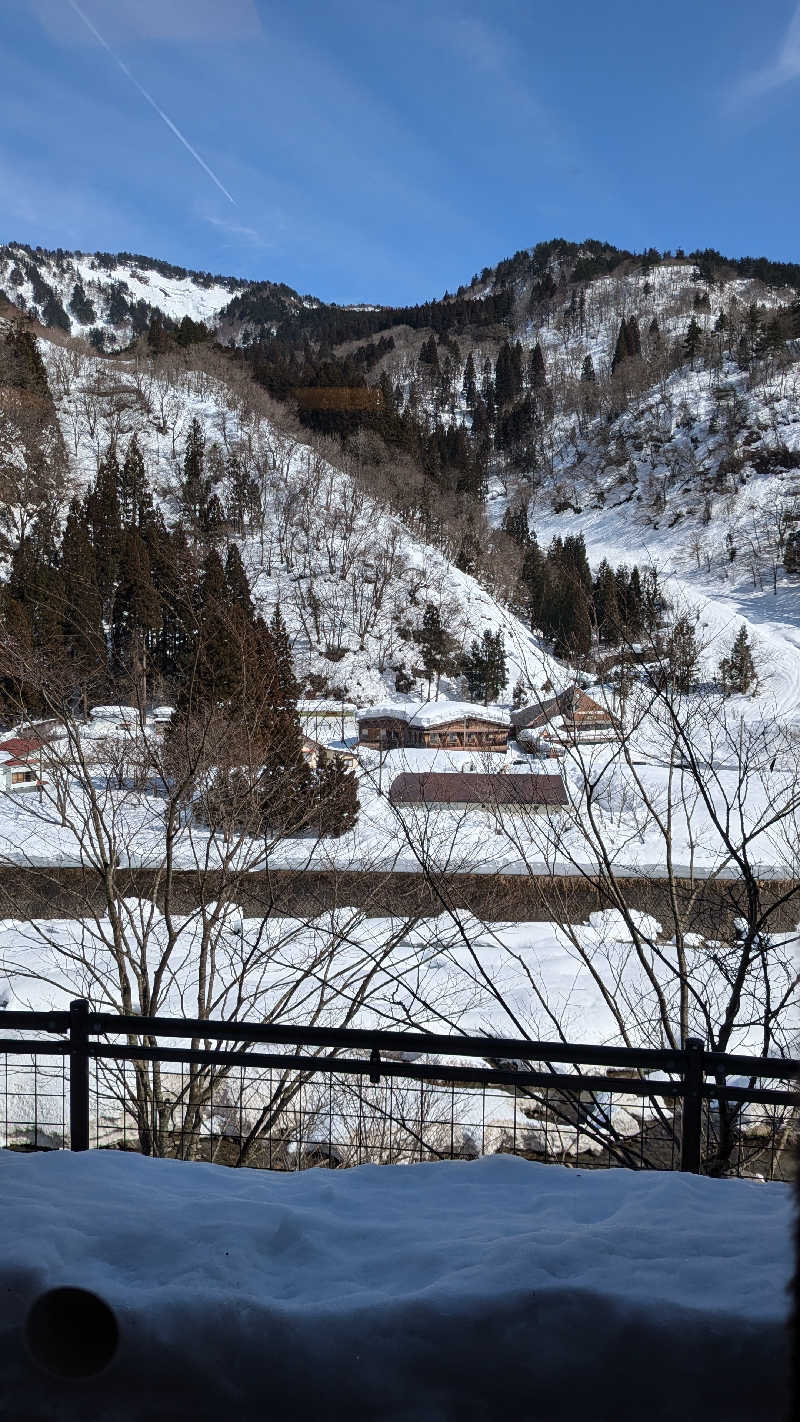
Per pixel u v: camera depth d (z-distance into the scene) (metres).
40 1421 2.65
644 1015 11.12
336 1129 7.95
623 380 179.12
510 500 161.12
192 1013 11.50
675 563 119.94
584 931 15.43
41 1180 3.85
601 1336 2.65
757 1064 4.23
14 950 12.61
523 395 193.00
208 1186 4.04
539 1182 4.11
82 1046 4.59
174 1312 2.70
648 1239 3.17
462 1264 3.02
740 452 144.62
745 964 7.57
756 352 171.75
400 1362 2.63
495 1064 10.47
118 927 8.97
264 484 85.38
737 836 18.56
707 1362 2.59
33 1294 2.73
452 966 14.09
